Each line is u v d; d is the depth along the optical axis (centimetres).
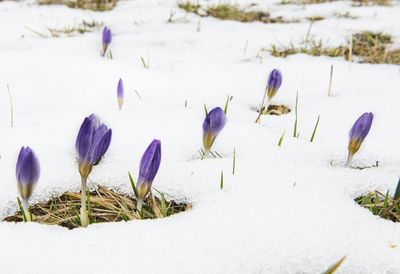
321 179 85
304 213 80
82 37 130
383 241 78
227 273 75
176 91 106
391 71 116
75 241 77
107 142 79
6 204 82
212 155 90
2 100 101
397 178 86
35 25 139
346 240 78
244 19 159
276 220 79
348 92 108
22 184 78
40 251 76
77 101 102
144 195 82
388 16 158
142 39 132
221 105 103
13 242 77
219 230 78
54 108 100
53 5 167
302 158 90
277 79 97
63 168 86
